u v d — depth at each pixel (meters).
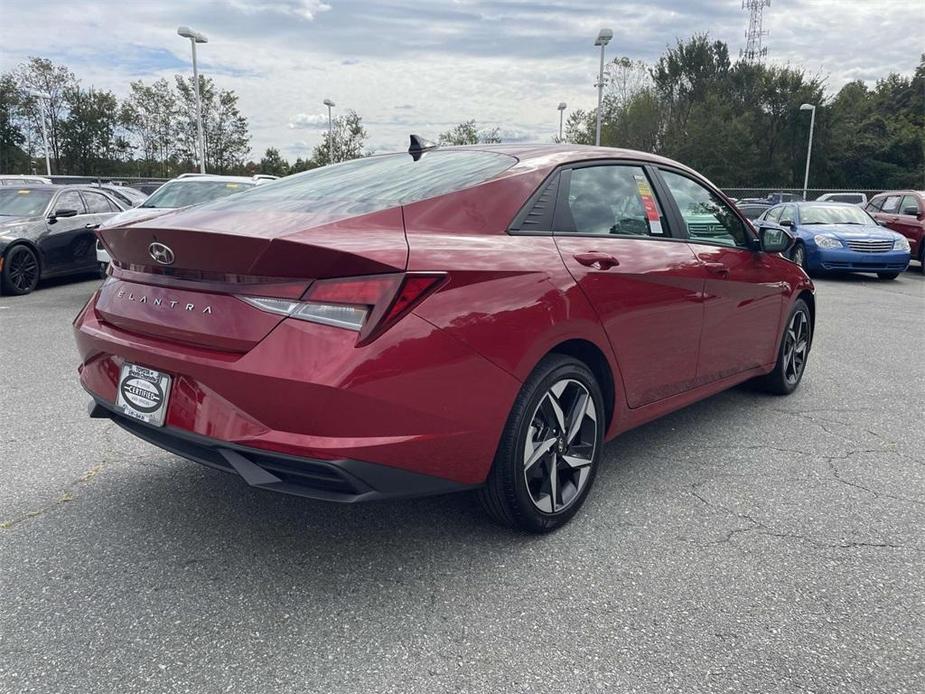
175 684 2.08
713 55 63.78
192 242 2.38
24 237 9.95
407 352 2.32
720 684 2.10
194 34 26.91
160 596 2.52
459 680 2.11
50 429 4.24
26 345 6.59
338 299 2.26
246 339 2.32
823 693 2.07
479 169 3.03
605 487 3.52
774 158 60.44
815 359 6.49
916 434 4.36
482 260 2.60
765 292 4.46
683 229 3.81
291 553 2.84
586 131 66.56
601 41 25.73
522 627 2.38
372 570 2.72
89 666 2.15
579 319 2.92
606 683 2.11
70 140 61.22
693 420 4.60
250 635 2.31
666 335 3.52
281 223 2.51
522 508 2.84
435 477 2.51
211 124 56.25
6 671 2.12
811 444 4.16
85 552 2.82
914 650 2.27
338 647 2.26
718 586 2.64
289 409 2.26
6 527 3.01
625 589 2.61
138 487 3.43
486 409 2.57
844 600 2.55
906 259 13.49
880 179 59.75
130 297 2.72
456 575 2.69
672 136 60.25
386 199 2.74
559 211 3.08
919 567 2.79
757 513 3.24
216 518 3.12
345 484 2.33
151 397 2.59
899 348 7.03
